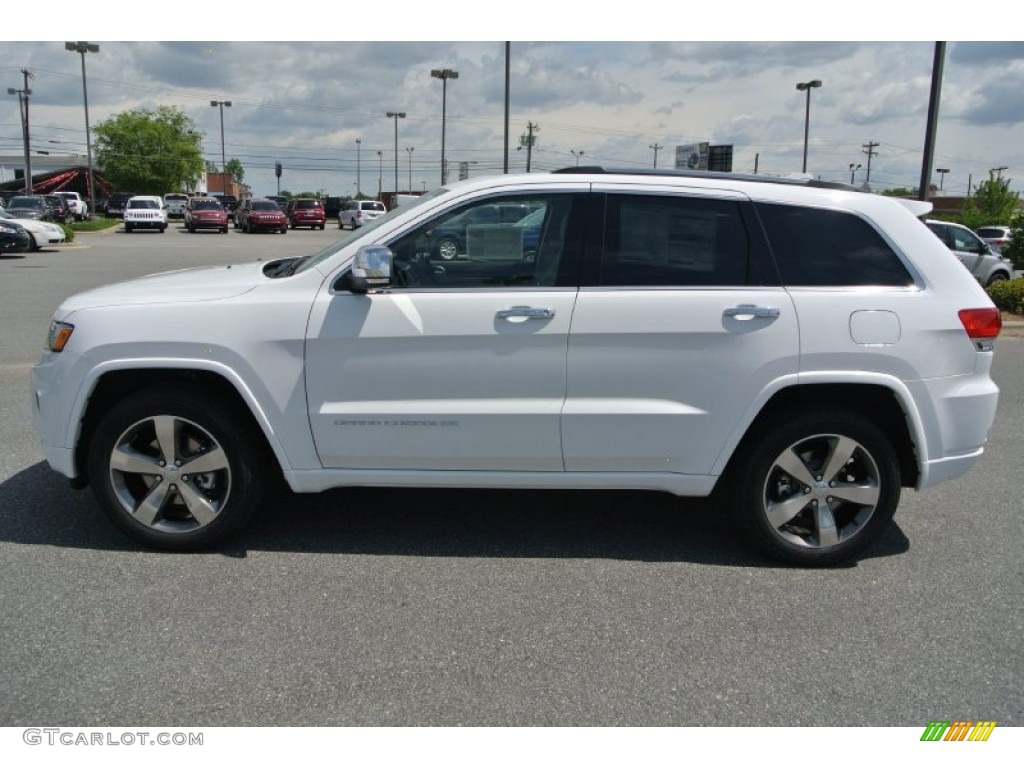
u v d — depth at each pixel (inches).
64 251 1051.9
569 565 164.7
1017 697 123.6
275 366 156.6
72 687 120.9
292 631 136.9
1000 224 1766.7
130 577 154.6
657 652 133.4
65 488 197.5
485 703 119.6
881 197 165.9
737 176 165.9
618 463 160.4
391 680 124.4
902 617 146.3
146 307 157.8
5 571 155.6
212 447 161.8
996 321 162.9
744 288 157.0
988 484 219.3
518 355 155.6
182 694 119.9
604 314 154.3
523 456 159.6
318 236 1615.4
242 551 167.3
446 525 183.5
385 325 155.0
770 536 163.9
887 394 161.2
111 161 2802.7
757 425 162.7
